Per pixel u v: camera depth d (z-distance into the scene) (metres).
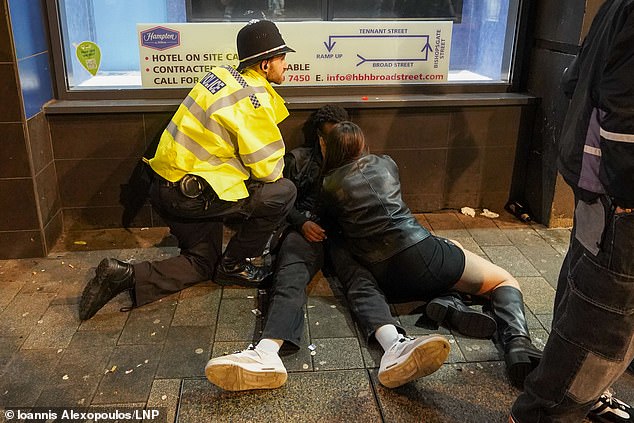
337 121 2.91
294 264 2.54
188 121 2.42
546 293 2.70
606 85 1.38
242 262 2.74
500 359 2.23
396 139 3.37
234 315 2.51
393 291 2.52
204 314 2.52
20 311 2.53
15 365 2.18
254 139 2.42
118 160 3.20
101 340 2.33
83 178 3.21
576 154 1.51
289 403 2.00
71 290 2.70
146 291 2.55
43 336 2.35
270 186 2.57
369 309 2.31
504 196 3.54
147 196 3.28
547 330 2.42
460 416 1.95
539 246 3.15
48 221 3.06
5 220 2.91
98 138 3.15
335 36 3.27
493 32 3.54
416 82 3.42
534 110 3.41
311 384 2.09
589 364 1.54
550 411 1.66
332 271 2.88
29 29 2.85
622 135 1.35
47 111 3.04
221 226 2.71
